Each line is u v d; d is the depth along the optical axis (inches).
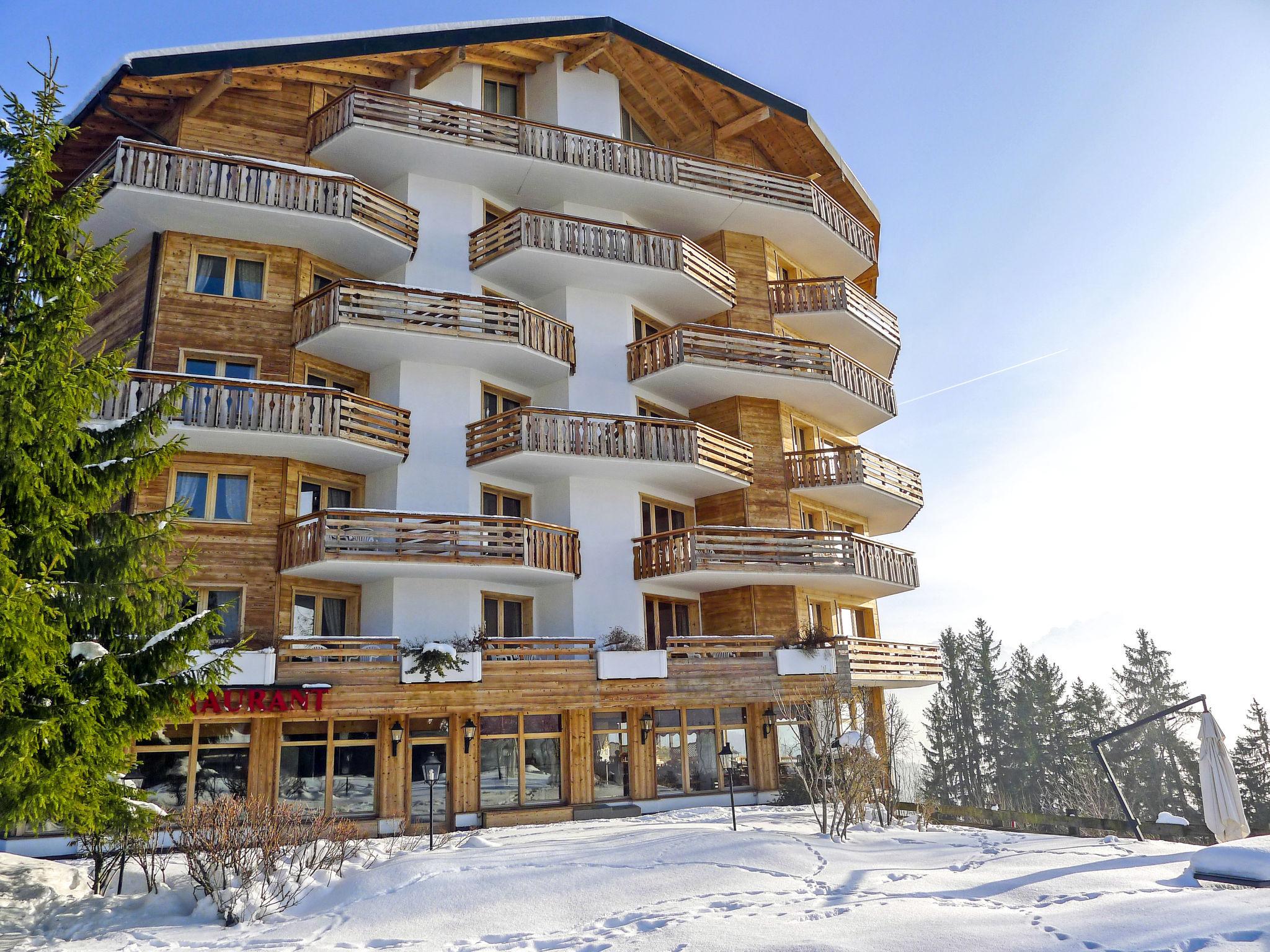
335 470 828.6
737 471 962.7
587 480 905.5
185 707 486.9
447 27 896.3
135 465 491.8
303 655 708.0
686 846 494.3
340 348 829.2
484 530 796.6
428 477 834.2
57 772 404.2
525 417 836.6
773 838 510.3
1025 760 2295.8
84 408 456.8
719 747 904.3
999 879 419.2
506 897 409.7
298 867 467.8
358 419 792.3
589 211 1000.2
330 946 364.8
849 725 912.3
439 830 743.7
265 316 821.9
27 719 384.8
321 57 845.2
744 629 952.9
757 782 912.9
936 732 2454.5
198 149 836.6
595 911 388.8
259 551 761.6
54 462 446.0
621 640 842.8
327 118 870.4
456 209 925.2
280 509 777.6
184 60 798.5
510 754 795.4
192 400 730.8
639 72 1048.2
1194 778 2183.8
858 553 959.0
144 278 808.3
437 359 861.8
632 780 844.6
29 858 501.7
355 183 830.5
